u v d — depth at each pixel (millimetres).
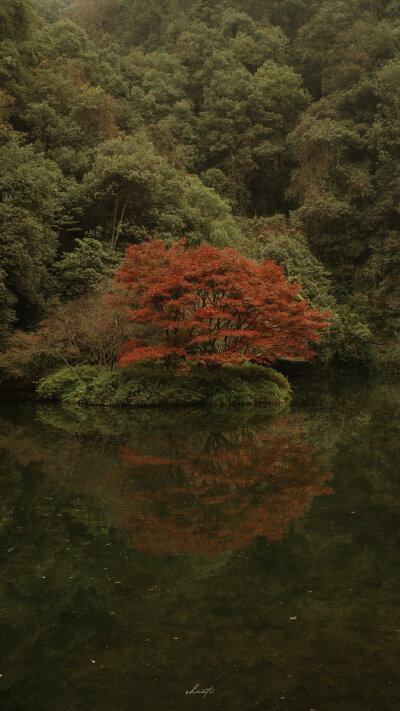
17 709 2441
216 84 37625
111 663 2807
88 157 23109
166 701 2486
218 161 37000
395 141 29625
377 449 8305
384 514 5199
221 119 35938
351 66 34219
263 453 8031
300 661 2791
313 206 29766
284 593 3559
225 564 4031
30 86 26000
